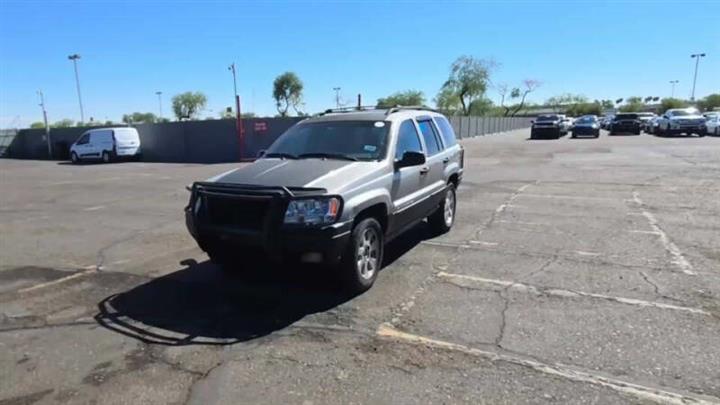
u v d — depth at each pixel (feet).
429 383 11.26
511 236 24.16
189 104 249.55
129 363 12.60
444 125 26.08
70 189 51.42
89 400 10.98
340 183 16.01
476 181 44.96
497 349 12.73
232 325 14.78
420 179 21.22
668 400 10.33
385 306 15.79
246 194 15.72
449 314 14.98
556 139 119.96
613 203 31.89
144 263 21.65
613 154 67.92
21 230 29.91
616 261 19.66
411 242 23.39
